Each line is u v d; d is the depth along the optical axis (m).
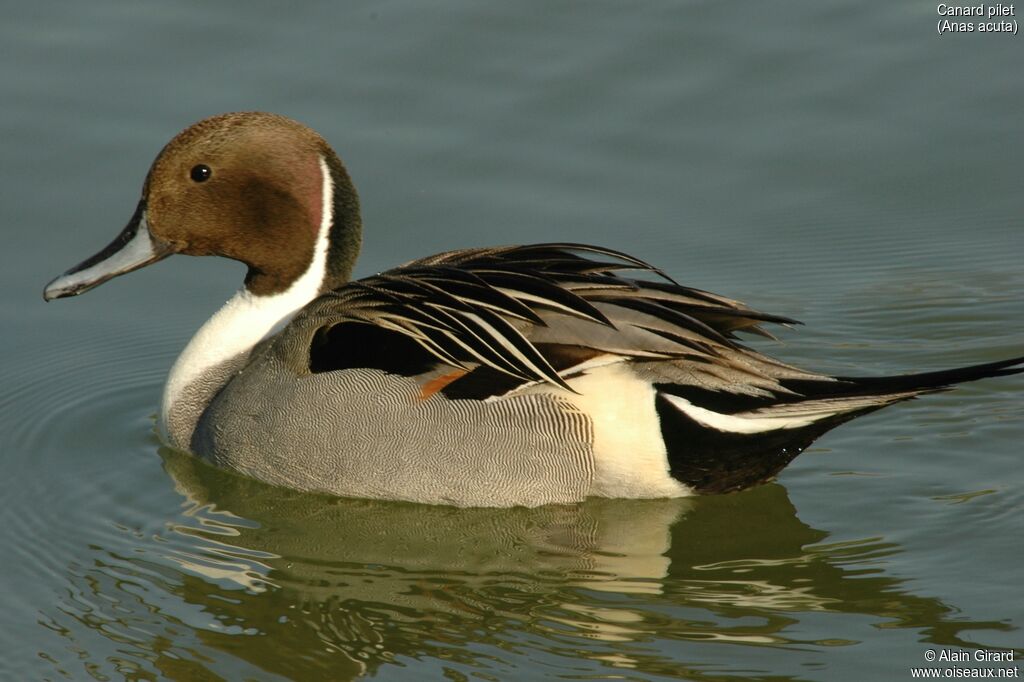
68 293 12.74
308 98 17.31
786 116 17.31
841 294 15.29
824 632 10.24
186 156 12.59
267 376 12.31
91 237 15.84
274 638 10.52
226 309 13.24
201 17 18.45
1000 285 15.24
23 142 16.75
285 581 11.24
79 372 14.53
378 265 15.63
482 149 16.97
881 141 17.02
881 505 11.89
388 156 16.83
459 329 11.63
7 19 18.30
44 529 12.02
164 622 10.75
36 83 17.42
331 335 12.10
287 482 12.30
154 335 15.18
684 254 15.84
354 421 11.89
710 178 16.73
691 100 17.52
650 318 11.44
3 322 15.13
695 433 11.52
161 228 12.75
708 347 11.45
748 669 9.80
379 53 17.94
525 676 9.83
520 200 16.41
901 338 14.60
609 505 11.96
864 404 11.19
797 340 14.62
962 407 13.29
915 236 16.00
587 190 16.58
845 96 17.48
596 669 9.88
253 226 12.75
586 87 17.66
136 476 12.80
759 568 11.20
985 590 10.67
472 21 18.45
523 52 18.02
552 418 11.66
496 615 10.68
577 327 11.46
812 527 11.66
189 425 12.96
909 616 10.39
